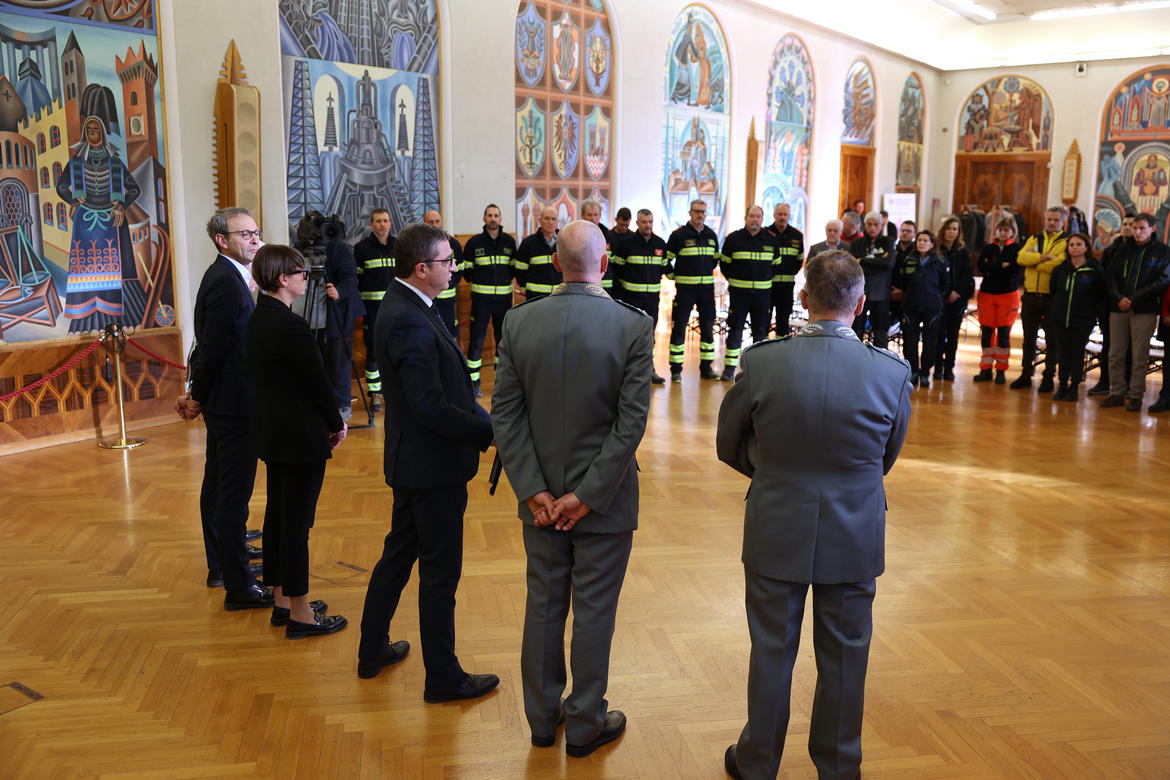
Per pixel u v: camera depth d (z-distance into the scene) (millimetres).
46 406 6289
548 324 2617
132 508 5012
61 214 6242
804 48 14062
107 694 3094
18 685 3145
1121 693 3162
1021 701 3102
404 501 3045
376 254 7414
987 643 3533
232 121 6898
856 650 2453
